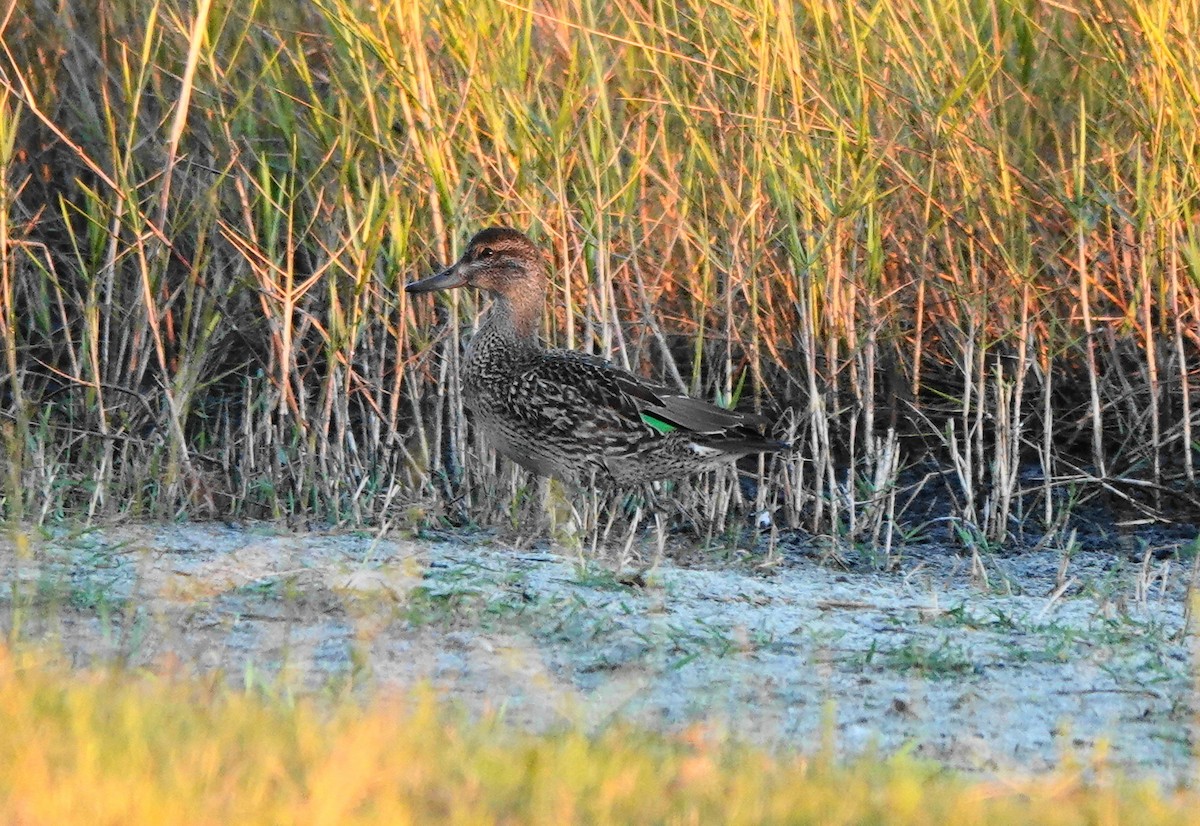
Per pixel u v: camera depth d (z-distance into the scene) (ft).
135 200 42.47
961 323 47.32
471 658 28.89
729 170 44.52
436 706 24.53
